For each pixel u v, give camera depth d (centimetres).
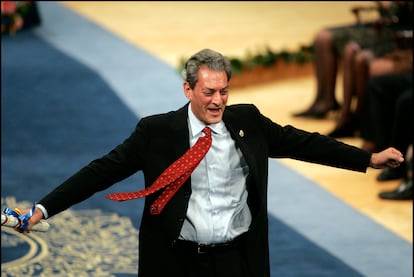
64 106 2884
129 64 3362
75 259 1802
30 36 3800
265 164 1187
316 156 1209
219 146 1173
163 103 2906
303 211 2047
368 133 2378
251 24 4022
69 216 2011
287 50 3216
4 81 3136
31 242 1881
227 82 1138
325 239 1897
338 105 2745
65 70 3275
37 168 2334
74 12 4284
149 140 1175
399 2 2517
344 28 2714
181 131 1170
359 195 2152
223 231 1163
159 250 1174
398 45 2431
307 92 3067
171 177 1146
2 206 2070
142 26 4009
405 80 2320
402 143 2219
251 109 1205
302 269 1752
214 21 4091
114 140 2570
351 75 2530
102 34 3844
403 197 2103
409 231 1945
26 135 2605
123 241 1889
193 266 1173
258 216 1172
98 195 2130
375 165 1199
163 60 3425
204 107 1138
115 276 1723
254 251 1173
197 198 1169
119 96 2980
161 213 1166
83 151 2473
